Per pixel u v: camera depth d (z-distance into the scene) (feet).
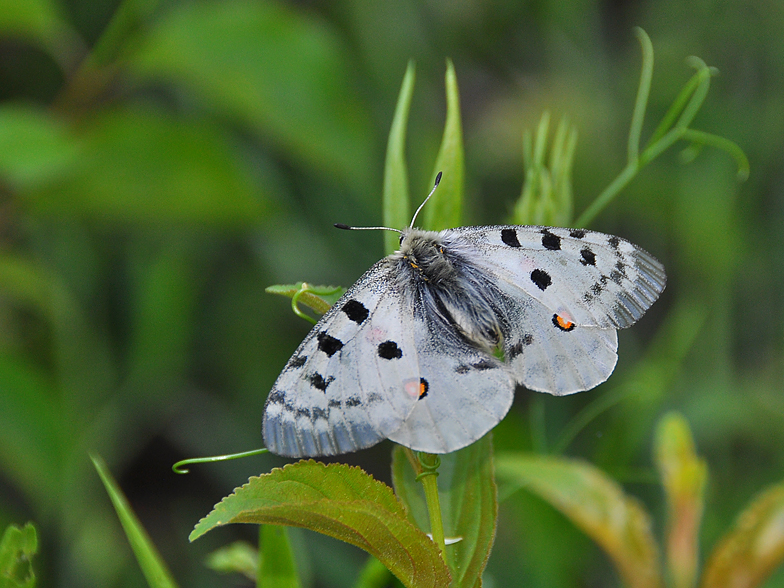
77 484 2.30
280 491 1.82
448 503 1.89
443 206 1.93
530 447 2.18
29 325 2.45
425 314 1.97
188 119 2.47
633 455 2.29
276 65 2.23
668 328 2.33
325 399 1.92
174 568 2.61
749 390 2.35
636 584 1.98
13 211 2.26
